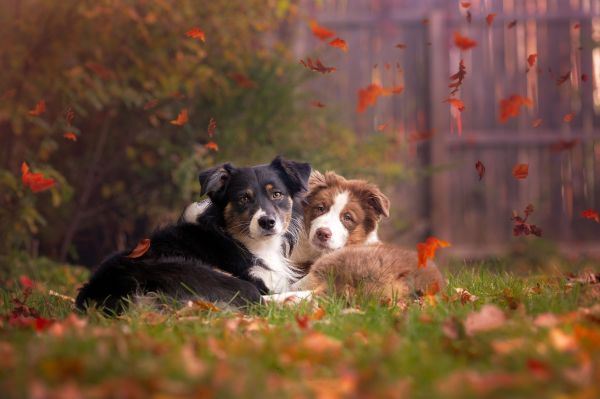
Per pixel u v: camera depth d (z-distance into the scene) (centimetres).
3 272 791
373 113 1255
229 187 575
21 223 805
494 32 1256
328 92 1248
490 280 580
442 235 1238
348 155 1014
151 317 450
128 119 1002
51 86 841
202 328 410
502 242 1254
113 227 1041
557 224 1257
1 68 828
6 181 746
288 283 589
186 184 881
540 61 1255
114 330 399
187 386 279
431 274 532
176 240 569
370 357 327
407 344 346
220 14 966
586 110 1253
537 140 1253
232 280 532
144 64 912
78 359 297
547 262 1091
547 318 387
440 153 1245
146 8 893
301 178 586
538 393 271
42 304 559
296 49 1218
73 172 1015
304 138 1037
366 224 641
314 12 1256
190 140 965
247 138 983
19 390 269
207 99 984
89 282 535
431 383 295
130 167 1022
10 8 832
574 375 284
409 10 1259
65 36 847
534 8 1256
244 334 398
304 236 627
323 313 450
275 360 331
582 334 346
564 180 1256
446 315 416
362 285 509
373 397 276
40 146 901
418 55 1259
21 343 354
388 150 1084
